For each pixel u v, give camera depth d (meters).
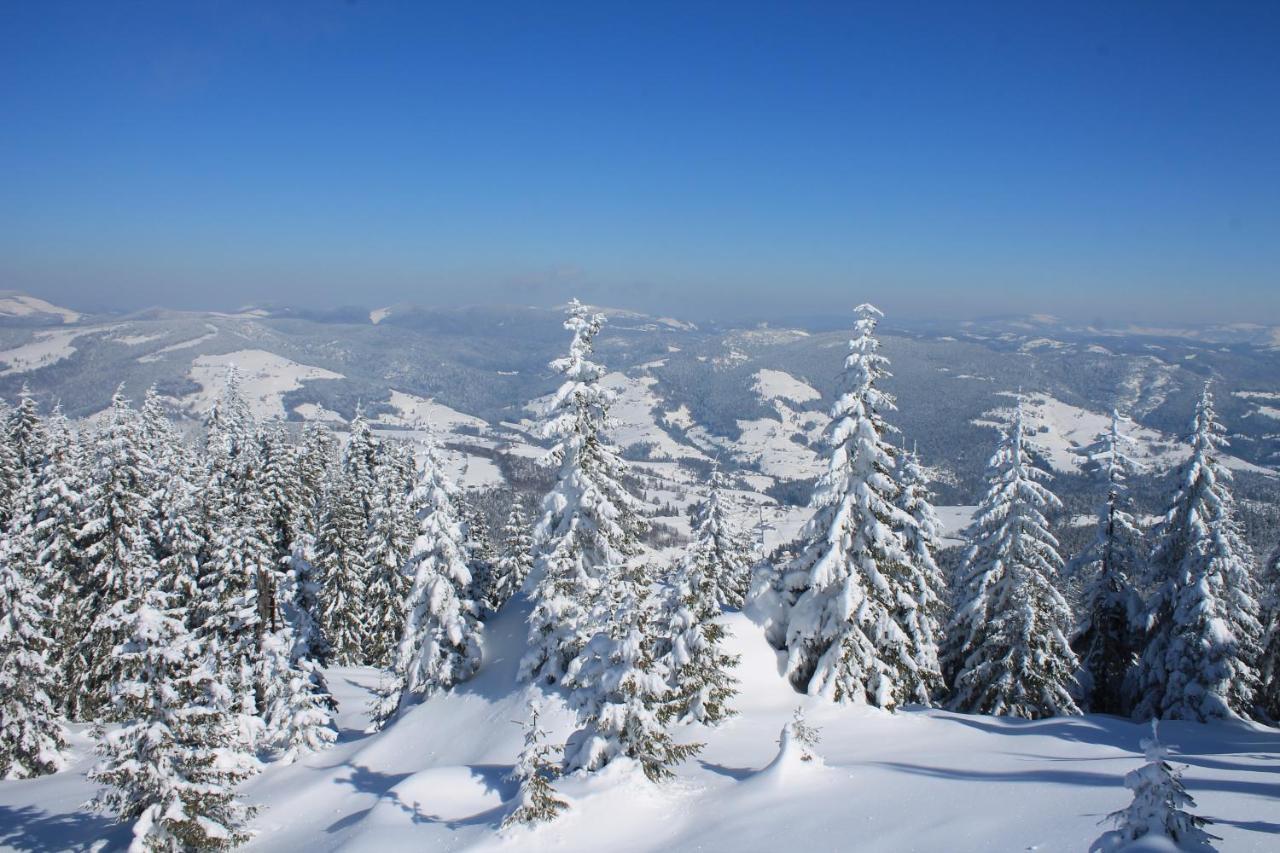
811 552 28.95
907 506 32.84
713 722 24.98
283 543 53.88
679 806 18.53
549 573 30.33
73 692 39.69
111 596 38.03
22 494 42.12
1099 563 33.72
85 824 26.80
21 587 32.62
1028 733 23.30
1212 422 29.55
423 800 22.11
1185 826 9.60
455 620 32.91
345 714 45.44
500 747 27.09
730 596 39.84
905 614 30.94
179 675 21.77
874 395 27.73
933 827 14.32
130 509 38.78
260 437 55.06
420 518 34.34
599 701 20.12
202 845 21.44
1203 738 23.33
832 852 14.15
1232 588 29.02
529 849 17.00
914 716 25.75
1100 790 14.95
